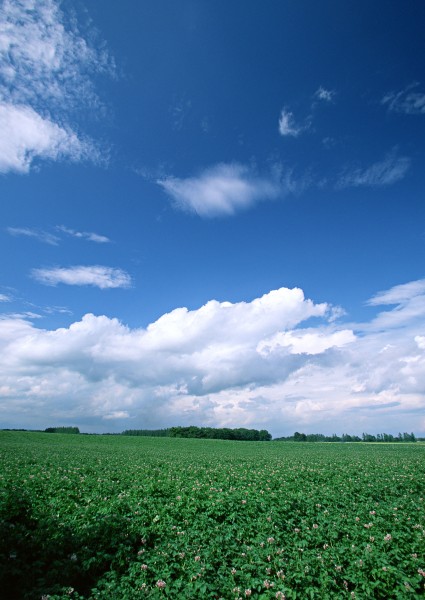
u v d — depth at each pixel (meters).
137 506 13.94
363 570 8.96
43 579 8.79
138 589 8.19
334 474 24.73
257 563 9.40
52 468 24.73
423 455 46.75
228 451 57.25
